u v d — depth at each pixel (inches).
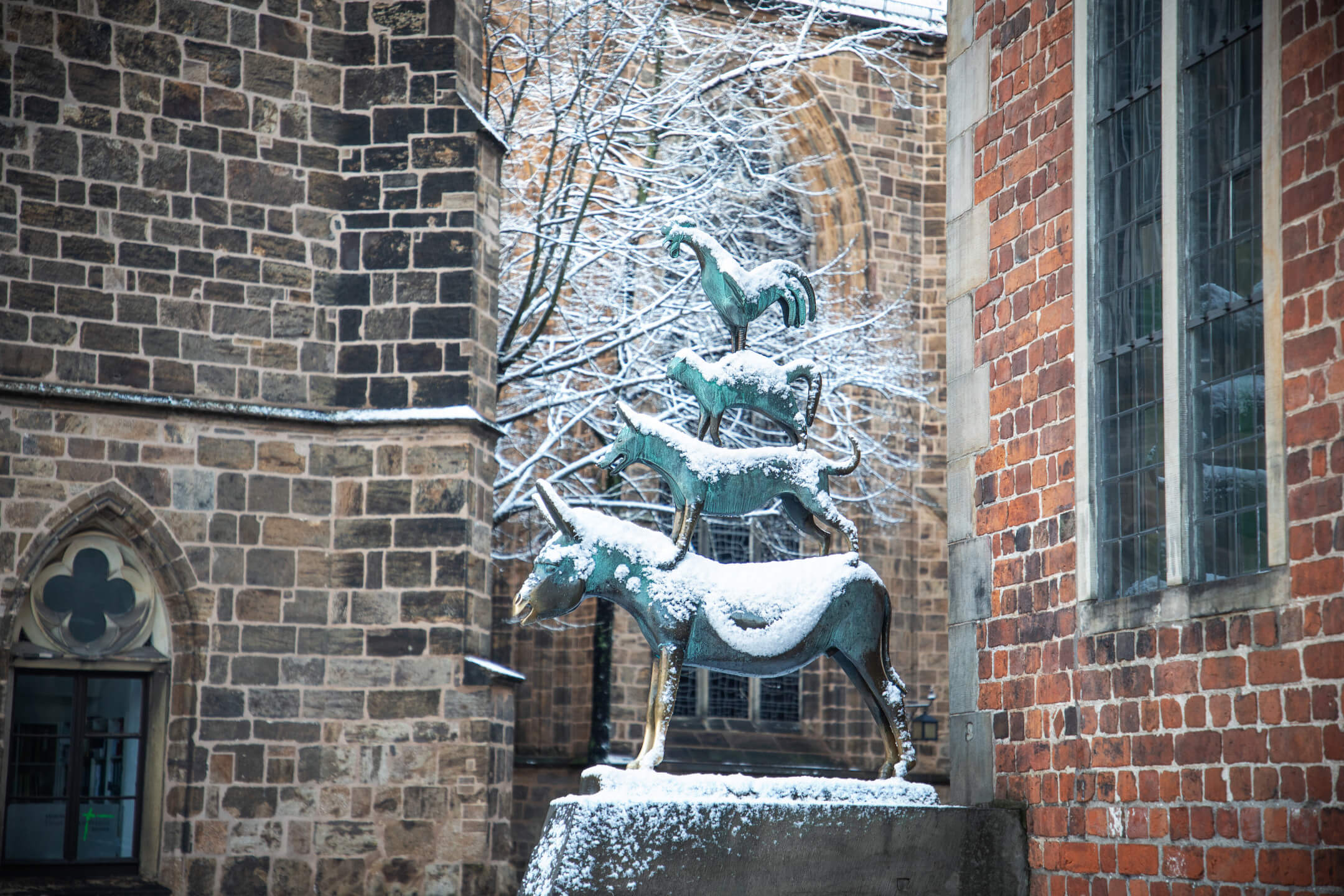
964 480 537.6
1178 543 426.9
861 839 431.5
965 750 519.8
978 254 541.3
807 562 440.1
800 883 421.1
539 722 1285.7
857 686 458.0
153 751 732.0
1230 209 423.8
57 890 692.1
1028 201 514.9
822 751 1384.1
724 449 432.5
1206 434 426.0
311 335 786.2
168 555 738.2
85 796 722.8
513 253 1049.5
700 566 426.9
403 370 783.1
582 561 411.2
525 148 1092.5
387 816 736.3
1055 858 465.1
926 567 1445.6
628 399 1104.2
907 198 1505.9
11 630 701.9
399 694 747.4
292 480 765.3
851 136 1478.8
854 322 1221.7
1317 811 370.3
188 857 717.3
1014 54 528.7
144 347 750.5
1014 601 502.3
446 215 792.3
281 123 792.9
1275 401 390.6
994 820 468.4
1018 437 508.7
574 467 1007.0
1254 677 393.7
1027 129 518.3
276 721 741.3
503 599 1278.3
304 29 804.0
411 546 761.0
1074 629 469.4
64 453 725.3
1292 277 387.9
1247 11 419.5
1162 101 448.5
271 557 754.8
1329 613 370.3
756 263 1357.0
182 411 748.0
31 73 742.5
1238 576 406.9
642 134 1106.7
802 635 428.8
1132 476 455.8
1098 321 476.1
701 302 1079.6
